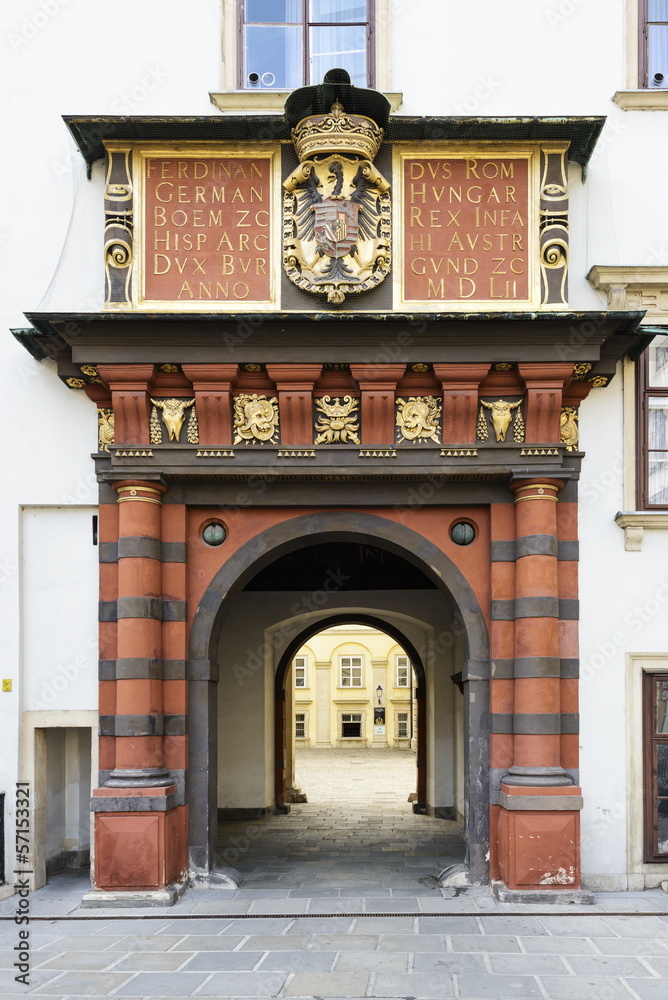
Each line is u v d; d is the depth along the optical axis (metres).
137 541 8.48
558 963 6.60
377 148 8.53
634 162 9.20
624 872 8.59
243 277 8.60
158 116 8.33
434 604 14.44
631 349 8.82
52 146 9.30
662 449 9.17
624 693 8.75
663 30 9.44
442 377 8.37
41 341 8.57
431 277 8.59
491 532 8.79
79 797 10.01
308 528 8.91
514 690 8.55
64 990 6.11
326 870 9.66
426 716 15.21
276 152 8.65
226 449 8.49
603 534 8.88
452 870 8.85
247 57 9.32
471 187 8.66
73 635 8.91
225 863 10.06
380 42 9.19
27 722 8.84
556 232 8.60
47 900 8.37
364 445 8.52
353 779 20.58
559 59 9.22
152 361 8.27
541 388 8.39
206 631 8.80
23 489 8.98
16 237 9.23
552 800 8.09
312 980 6.27
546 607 8.39
